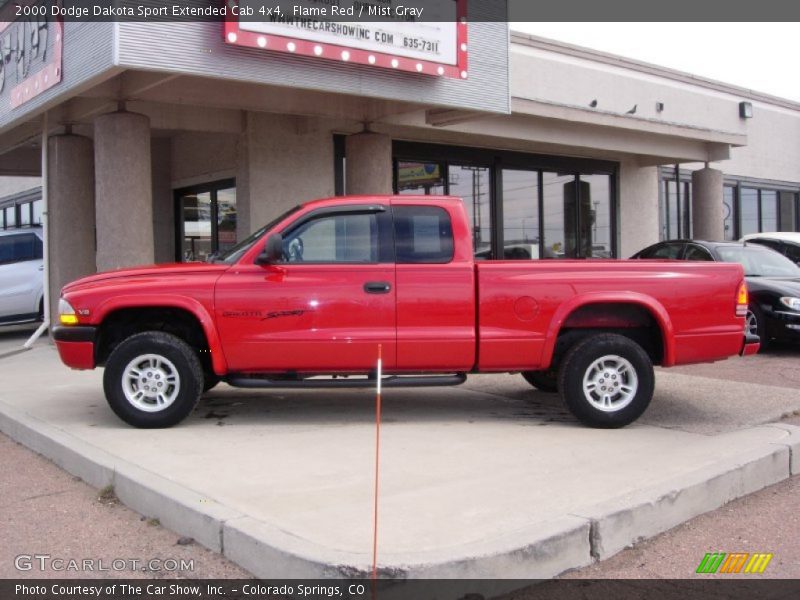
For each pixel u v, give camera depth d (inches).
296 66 373.4
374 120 474.3
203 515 177.3
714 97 860.6
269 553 158.2
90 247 476.1
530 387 345.4
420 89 418.3
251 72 359.9
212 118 477.4
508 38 457.4
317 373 261.0
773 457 229.0
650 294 262.4
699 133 677.9
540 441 246.1
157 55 334.3
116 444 240.7
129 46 327.3
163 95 401.4
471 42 439.8
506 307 259.0
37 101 405.4
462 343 257.6
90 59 346.6
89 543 181.9
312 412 291.0
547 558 163.2
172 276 259.1
